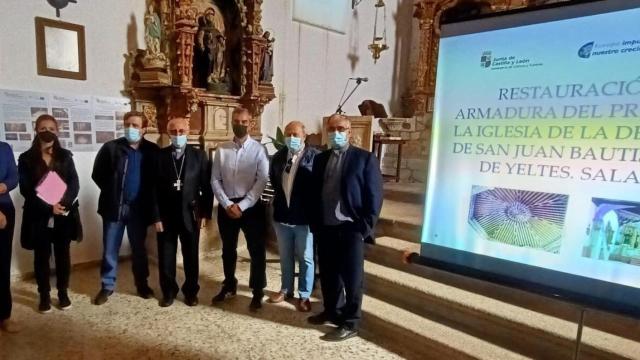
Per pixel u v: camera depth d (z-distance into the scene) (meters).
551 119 1.34
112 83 3.22
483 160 1.53
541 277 1.39
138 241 2.66
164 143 3.53
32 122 2.82
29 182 2.24
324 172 2.29
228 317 2.47
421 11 5.68
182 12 3.29
